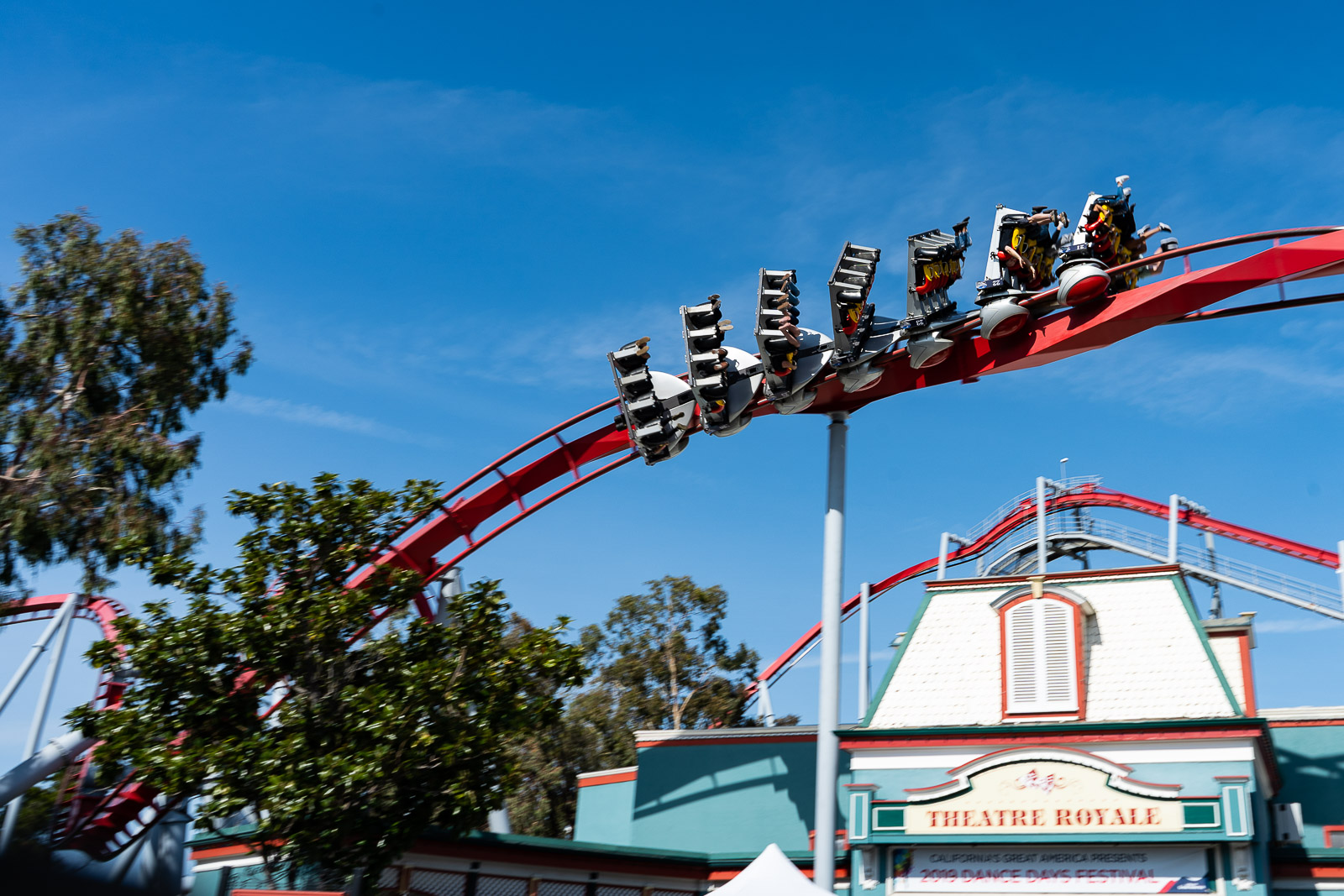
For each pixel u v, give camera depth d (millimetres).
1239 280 27422
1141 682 26234
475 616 27453
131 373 46562
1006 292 30125
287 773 23562
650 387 35062
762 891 22234
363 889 26469
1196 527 49719
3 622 42594
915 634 29000
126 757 25406
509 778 26156
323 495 27984
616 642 62125
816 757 34031
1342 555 37500
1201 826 23469
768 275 32000
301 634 26359
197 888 31703
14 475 43969
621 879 31188
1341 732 31094
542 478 41562
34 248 46000
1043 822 24719
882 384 33062
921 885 25531
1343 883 25203
